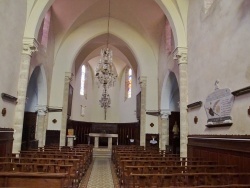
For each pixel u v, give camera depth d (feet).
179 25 41.42
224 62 27.09
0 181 13.82
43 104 56.75
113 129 91.45
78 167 25.20
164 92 59.16
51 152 34.09
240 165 22.68
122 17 64.13
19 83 35.50
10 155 29.94
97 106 96.89
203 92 32.71
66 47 63.87
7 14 30.17
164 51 58.29
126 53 79.20
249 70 22.08
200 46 34.65
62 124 60.59
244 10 23.45
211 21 31.22
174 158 30.14
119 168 29.07
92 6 58.70
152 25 60.29
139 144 67.36
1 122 30.01
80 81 88.58
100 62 51.93
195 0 37.76
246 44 22.80
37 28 38.06
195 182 17.89
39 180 13.98
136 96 78.43
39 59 48.75
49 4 39.65
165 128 59.72
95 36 65.41
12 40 32.42
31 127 56.90
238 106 23.71
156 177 16.67
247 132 21.98
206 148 30.58
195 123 35.09
